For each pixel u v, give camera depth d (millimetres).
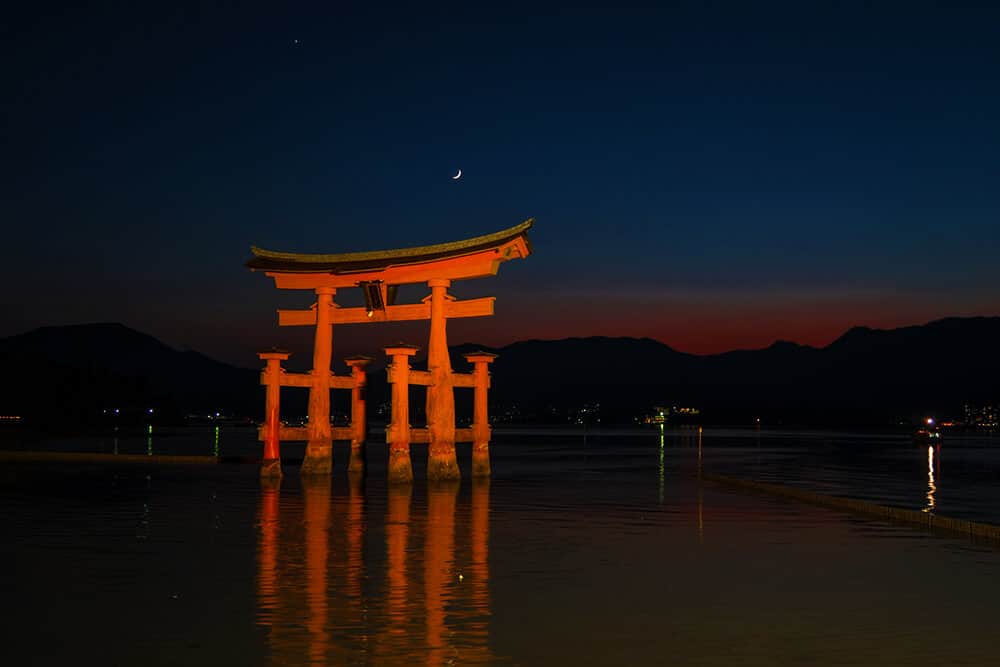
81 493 41531
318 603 17375
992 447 146500
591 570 21375
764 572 21328
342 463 73375
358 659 13602
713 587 19375
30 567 21125
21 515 32062
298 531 28031
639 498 41750
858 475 64812
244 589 18656
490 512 34312
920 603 17875
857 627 15828
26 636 14836
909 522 32156
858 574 21172
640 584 19641
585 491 45719
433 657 13742
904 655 14039
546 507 36594
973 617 16656
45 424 175750
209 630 15258
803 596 18484
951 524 30219
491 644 14523
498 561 22562
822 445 149375
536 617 16391
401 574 20531
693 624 15961
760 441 173875
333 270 47906
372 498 39531
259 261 49938
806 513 35188
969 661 13727
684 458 92125
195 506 35562
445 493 42406
